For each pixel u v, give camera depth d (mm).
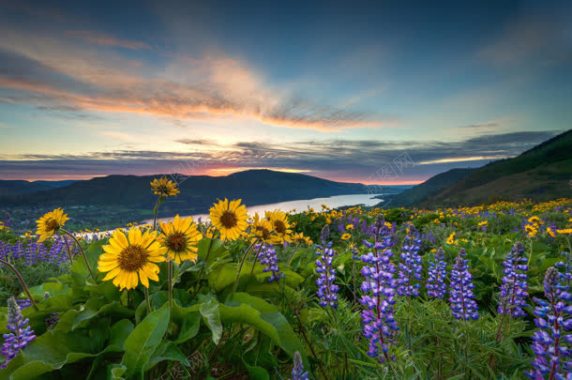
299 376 1849
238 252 5551
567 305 1769
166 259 2666
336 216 14516
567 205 19938
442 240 9336
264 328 2643
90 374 2494
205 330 2873
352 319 2924
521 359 2463
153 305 2986
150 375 2584
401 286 3035
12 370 2430
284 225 3557
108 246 2443
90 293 3387
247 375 2930
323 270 2957
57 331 2711
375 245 2252
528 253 6152
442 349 2604
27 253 7488
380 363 2203
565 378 1676
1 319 2967
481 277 5402
